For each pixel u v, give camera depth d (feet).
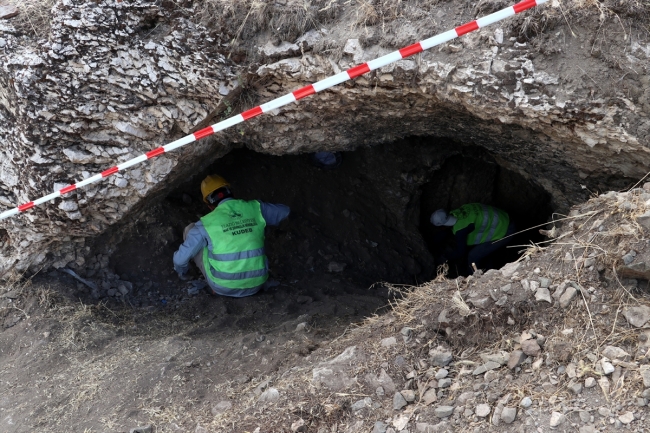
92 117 12.53
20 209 13.10
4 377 12.20
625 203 9.36
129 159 13.12
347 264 18.11
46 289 14.46
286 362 11.19
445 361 9.38
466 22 10.64
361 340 10.47
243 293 15.39
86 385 11.48
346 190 19.38
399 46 10.83
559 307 9.08
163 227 16.47
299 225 18.26
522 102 10.51
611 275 9.00
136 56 12.06
